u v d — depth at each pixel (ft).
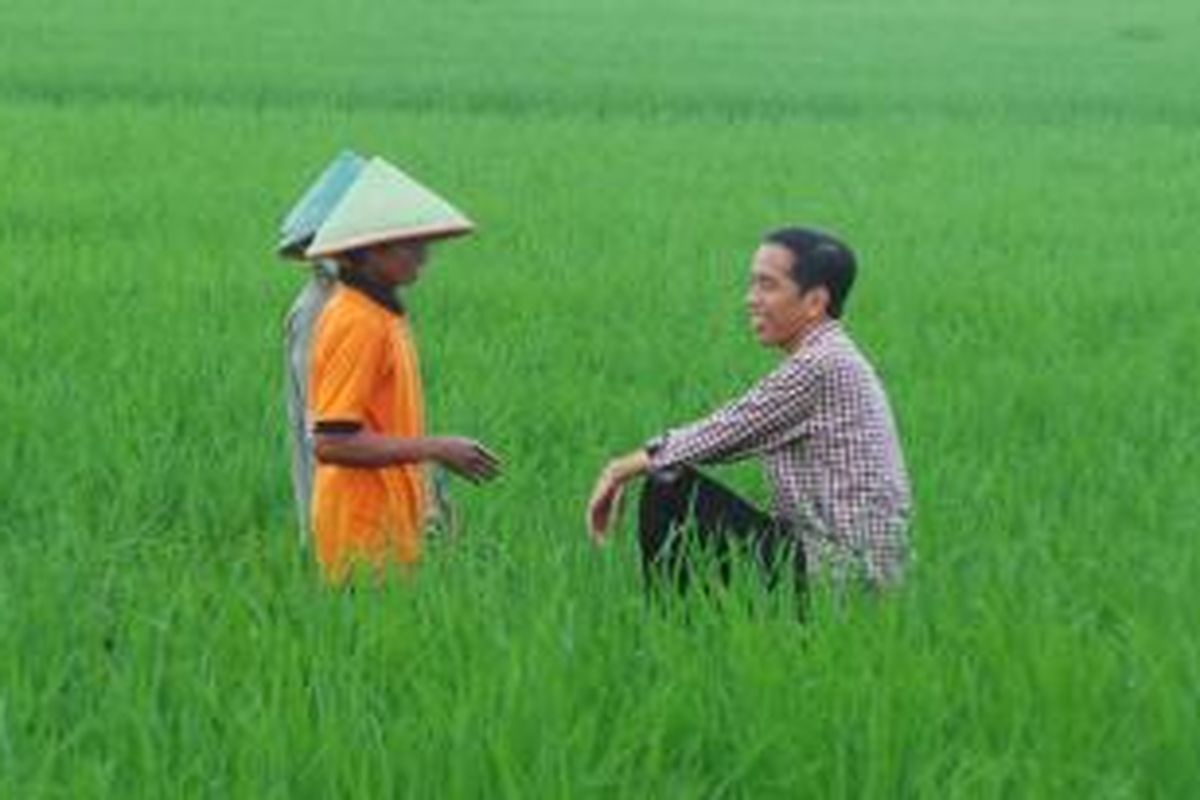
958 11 274.16
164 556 36.60
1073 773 24.93
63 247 75.87
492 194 95.81
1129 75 182.50
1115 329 63.87
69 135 114.42
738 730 26.27
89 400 49.24
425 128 125.29
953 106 153.28
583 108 145.89
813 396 32.96
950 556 34.86
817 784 24.61
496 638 29.30
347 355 33.58
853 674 27.89
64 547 35.76
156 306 63.67
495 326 61.62
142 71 158.61
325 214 34.83
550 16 243.40
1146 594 32.40
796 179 105.09
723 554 32.89
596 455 44.34
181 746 26.17
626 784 24.39
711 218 89.30
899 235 85.40
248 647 29.45
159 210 87.10
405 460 33.65
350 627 30.40
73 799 24.20
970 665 28.58
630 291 68.69
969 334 61.52
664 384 53.36
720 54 195.72
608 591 32.83
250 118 127.03
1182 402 52.34
